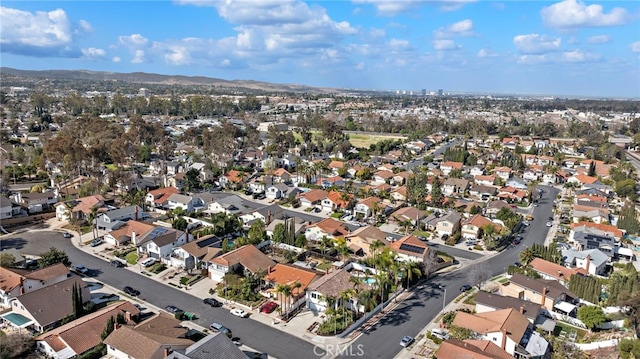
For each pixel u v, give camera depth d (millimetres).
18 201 104500
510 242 92375
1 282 61000
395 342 54906
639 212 114688
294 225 89812
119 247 83250
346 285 64188
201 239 79000
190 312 60406
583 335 57812
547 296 63438
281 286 59375
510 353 51969
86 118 180000
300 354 51844
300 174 139625
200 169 139500
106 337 51031
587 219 104312
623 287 64562
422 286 71188
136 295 65062
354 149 195750
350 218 103938
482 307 61438
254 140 197750
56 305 57531
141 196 108312
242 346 52906
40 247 83000
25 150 150000
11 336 49125
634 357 48031
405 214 102062
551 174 150625
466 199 125375
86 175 129000
